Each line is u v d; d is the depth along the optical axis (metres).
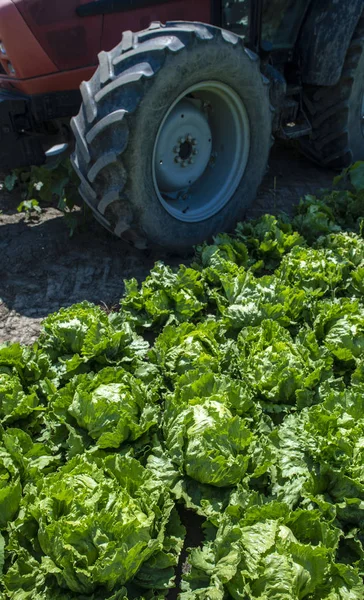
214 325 2.96
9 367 2.71
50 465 2.42
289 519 2.13
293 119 4.59
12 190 4.66
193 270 3.29
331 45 4.27
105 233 4.03
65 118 3.91
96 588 2.06
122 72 3.21
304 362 2.70
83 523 2.03
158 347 2.82
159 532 2.16
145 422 2.45
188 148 3.69
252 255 3.73
